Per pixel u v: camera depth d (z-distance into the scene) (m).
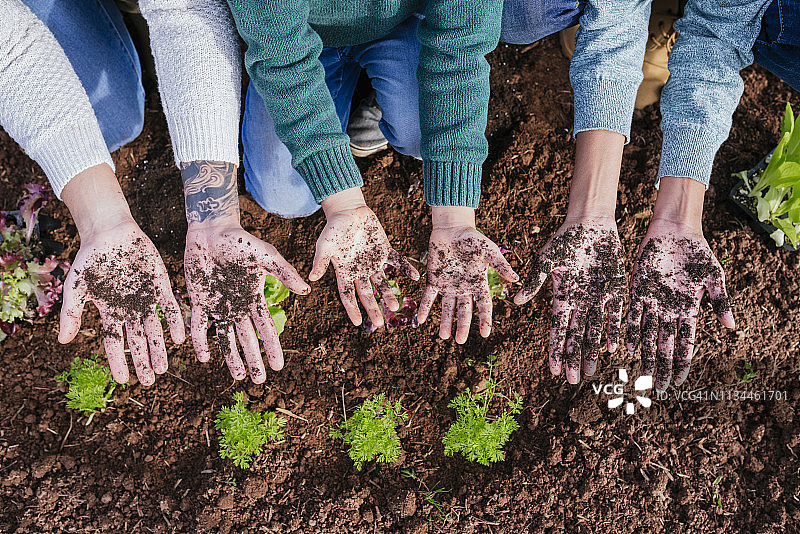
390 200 1.30
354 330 1.26
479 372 1.24
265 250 1.02
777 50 1.10
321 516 1.19
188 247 1.04
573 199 1.06
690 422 1.23
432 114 1.01
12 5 0.98
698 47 1.06
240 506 1.20
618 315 1.04
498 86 1.32
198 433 1.23
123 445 1.23
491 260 1.02
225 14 1.01
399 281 1.27
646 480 1.20
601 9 1.03
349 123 1.26
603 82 1.03
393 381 1.25
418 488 1.21
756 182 1.26
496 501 1.20
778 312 1.25
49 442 1.23
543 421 1.23
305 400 1.24
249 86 1.17
